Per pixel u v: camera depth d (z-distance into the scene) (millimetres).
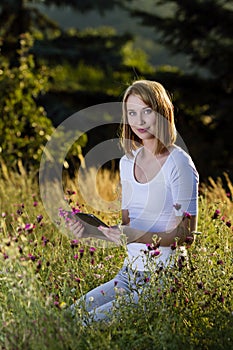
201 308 4598
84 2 18766
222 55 15242
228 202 6996
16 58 14484
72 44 18812
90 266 5211
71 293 4789
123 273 4969
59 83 17797
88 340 4082
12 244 4270
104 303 4766
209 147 15227
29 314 4195
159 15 15797
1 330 4301
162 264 4562
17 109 11562
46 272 5062
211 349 4254
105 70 19391
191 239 4781
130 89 4930
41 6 17859
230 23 15039
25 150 11414
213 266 5062
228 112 15203
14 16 15203
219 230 5520
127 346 4145
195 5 14977
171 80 15648
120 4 17953
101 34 19812
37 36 16750
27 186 8992
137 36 22422
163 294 4543
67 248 5906
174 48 15844
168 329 4141
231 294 4797
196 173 4844
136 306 4480
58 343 3969
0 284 4684
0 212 7742
